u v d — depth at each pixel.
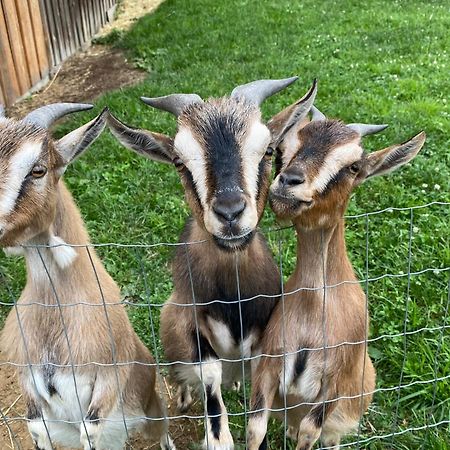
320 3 2.58
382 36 2.12
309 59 1.93
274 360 0.68
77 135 0.66
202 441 0.81
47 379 0.67
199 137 0.62
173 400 0.89
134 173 1.32
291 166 0.61
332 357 0.67
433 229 1.11
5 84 1.82
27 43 1.92
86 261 0.66
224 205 0.58
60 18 2.15
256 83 0.72
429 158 1.31
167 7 2.60
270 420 0.81
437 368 0.79
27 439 0.84
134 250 1.10
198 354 0.71
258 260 0.71
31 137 0.61
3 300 1.04
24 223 0.60
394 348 0.88
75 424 0.71
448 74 1.80
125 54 2.18
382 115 1.51
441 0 2.58
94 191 1.25
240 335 0.73
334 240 0.65
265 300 0.72
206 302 0.71
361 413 0.73
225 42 2.11
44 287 0.65
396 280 1.00
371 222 1.14
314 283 0.66
